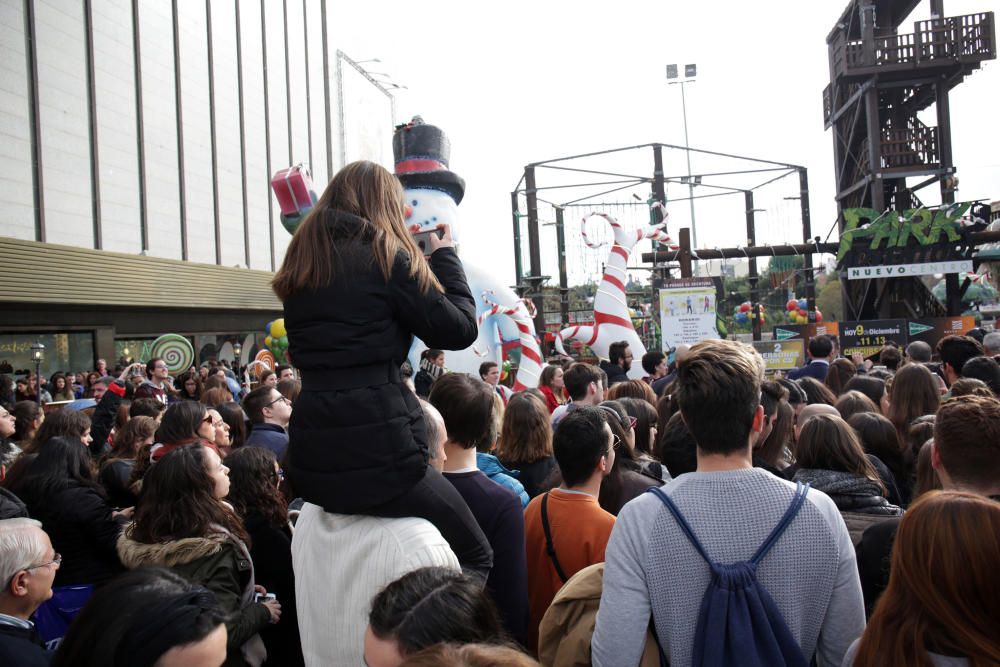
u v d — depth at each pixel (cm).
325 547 186
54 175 1723
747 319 2227
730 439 165
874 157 1447
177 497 257
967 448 200
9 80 1611
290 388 541
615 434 299
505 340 1017
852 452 272
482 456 318
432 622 136
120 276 1864
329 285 175
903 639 130
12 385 786
